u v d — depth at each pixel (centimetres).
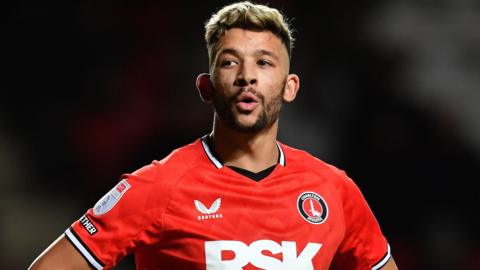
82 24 3531
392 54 3597
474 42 3672
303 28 3609
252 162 1245
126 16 3597
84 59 3475
